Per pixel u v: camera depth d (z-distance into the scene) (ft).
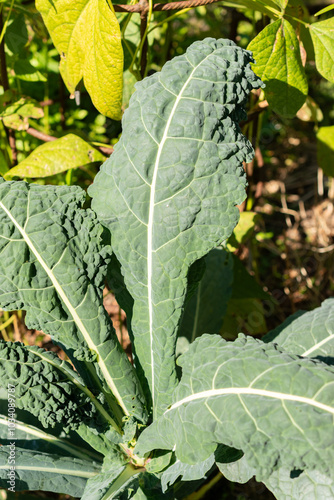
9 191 2.27
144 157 2.22
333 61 2.47
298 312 2.64
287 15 2.46
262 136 4.99
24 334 3.44
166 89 2.24
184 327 2.87
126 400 2.37
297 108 2.58
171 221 2.22
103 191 2.33
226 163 2.22
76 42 2.51
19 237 2.22
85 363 2.42
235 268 3.12
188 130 2.20
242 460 2.25
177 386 2.26
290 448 1.95
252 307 3.24
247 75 2.27
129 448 2.40
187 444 2.10
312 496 2.18
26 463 2.30
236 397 2.03
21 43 2.97
